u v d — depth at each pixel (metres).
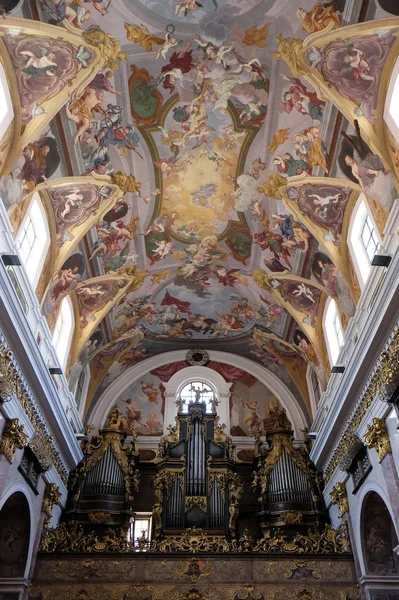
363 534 15.95
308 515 19.94
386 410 13.43
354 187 14.74
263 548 16.47
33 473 15.75
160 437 23.48
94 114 14.62
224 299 23.17
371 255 14.99
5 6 11.29
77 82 13.34
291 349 23.45
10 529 15.54
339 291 17.44
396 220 12.48
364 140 13.35
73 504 20.05
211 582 15.72
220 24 13.58
